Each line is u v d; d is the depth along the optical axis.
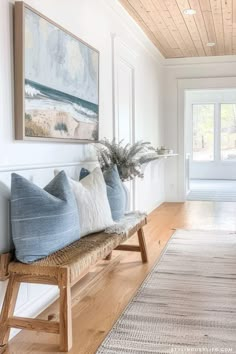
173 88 7.49
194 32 5.60
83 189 2.87
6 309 2.18
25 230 2.18
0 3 2.27
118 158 3.76
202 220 5.71
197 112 12.20
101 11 3.97
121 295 2.87
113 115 4.37
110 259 3.75
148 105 6.26
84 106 3.41
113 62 4.34
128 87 5.08
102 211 2.93
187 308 2.62
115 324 2.39
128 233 3.08
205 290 2.94
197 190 9.31
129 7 4.53
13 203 2.20
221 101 11.94
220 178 12.16
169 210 6.63
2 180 2.29
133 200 5.30
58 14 3.00
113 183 3.40
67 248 2.46
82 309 2.64
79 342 2.19
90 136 3.56
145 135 6.07
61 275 2.11
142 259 3.67
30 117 2.53
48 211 2.26
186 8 4.59
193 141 12.23
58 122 2.92
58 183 2.45
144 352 2.06
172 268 3.48
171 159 7.64
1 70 2.29
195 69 7.36
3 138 2.31
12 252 2.26
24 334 2.32
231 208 6.78
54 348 2.14
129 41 5.09
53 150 2.93
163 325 2.37
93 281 3.18
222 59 7.18
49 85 2.77
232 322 2.40
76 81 3.23
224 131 12.09
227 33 5.66
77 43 3.24
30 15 2.49
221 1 4.36
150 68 6.39
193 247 4.17
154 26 5.27
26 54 2.45
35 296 2.64
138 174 3.87
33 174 2.63
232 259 3.73
